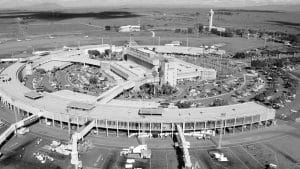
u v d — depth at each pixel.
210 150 146.50
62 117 164.50
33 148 146.25
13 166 131.38
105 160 137.00
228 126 163.62
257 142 155.00
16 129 158.38
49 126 169.50
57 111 167.62
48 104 178.50
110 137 158.75
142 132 160.25
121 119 157.62
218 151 145.62
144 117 161.00
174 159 138.50
